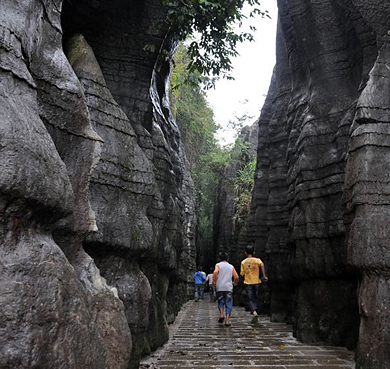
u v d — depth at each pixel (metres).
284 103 11.95
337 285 7.14
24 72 2.27
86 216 3.12
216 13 6.66
